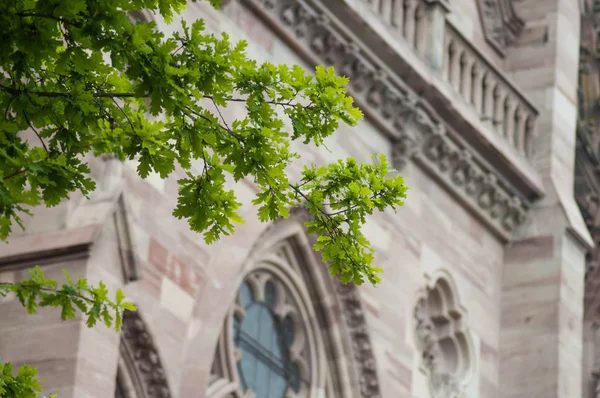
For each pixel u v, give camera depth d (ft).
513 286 120.88
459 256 116.78
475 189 118.11
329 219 55.57
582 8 145.59
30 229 84.23
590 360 144.77
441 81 113.09
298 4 103.91
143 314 87.92
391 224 110.52
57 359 81.41
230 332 98.27
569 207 123.24
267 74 52.65
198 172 92.63
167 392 89.10
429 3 114.52
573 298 121.39
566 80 128.88
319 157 104.27
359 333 106.01
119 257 84.99
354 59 107.24
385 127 110.52
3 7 47.85
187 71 50.19
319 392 104.68
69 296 58.70
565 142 126.00
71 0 47.88
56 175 51.55
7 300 83.10
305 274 104.68
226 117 96.12
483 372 116.98
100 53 49.55
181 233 91.91
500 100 120.06
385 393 107.24
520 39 130.21
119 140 51.88
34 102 51.24
